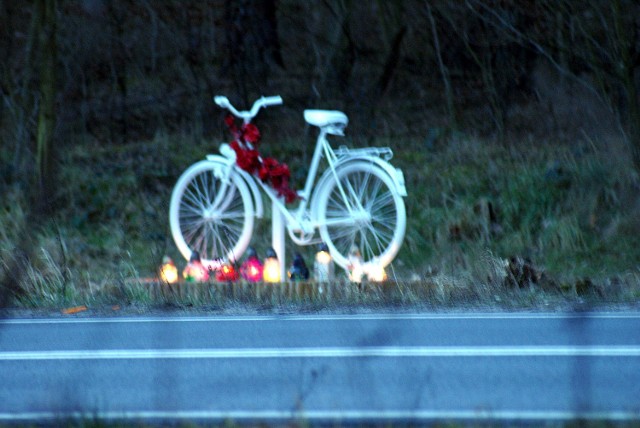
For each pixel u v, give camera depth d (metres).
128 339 10.50
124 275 15.39
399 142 21.33
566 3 20.27
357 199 14.89
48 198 18.33
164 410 7.09
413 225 17.81
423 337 10.29
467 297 13.41
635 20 19.81
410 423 6.54
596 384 7.88
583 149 19.80
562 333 10.45
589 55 19.91
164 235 17.77
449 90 21.45
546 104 21.61
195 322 11.71
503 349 9.52
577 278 14.94
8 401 7.59
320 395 7.59
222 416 6.86
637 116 18.64
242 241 15.13
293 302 13.34
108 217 18.70
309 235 14.92
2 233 17.05
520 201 18.28
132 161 20.78
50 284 14.19
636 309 12.51
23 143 20.39
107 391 7.94
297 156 20.94
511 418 6.58
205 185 15.83
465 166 19.69
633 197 17.81
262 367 8.81
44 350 9.91
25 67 21.11
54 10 18.67
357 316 12.05
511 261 14.24
